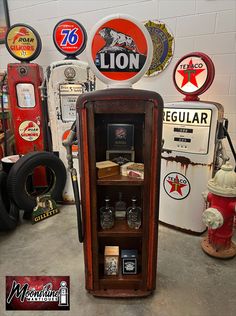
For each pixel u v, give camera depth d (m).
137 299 1.51
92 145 1.28
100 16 2.68
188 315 1.40
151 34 2.49
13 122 2.76
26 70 2.62
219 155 2.07
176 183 2.16
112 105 1.23
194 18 2.29
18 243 2.06
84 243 1.44
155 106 1.22
